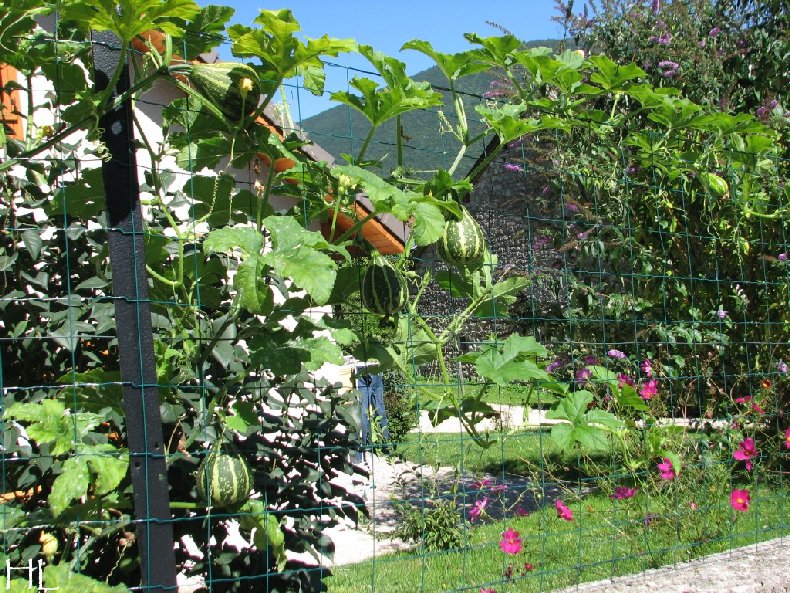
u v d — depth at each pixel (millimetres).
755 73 6832
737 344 5652
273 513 2645
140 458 2174
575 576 3990
